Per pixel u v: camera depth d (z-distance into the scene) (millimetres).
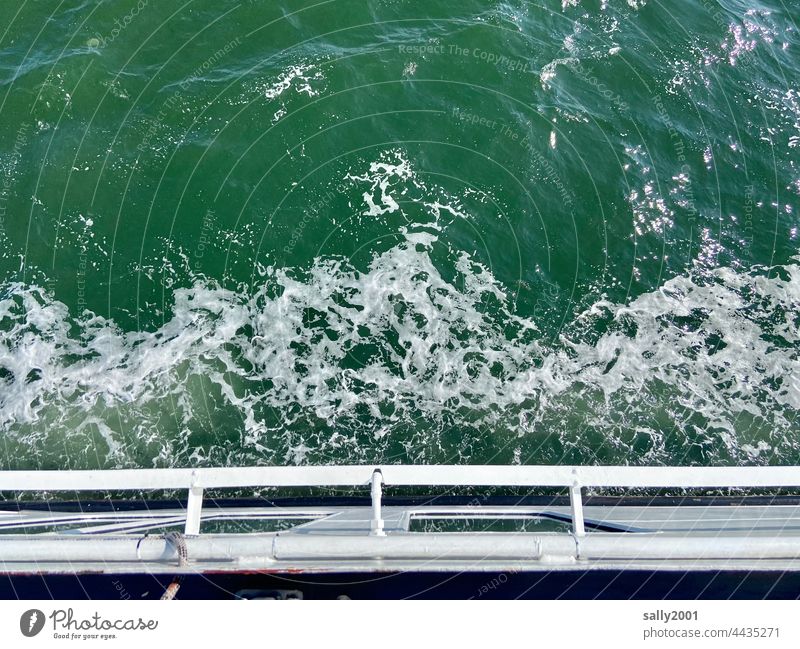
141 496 9102
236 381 10312
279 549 5527
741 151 12281
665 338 10820
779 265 11398
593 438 9992
